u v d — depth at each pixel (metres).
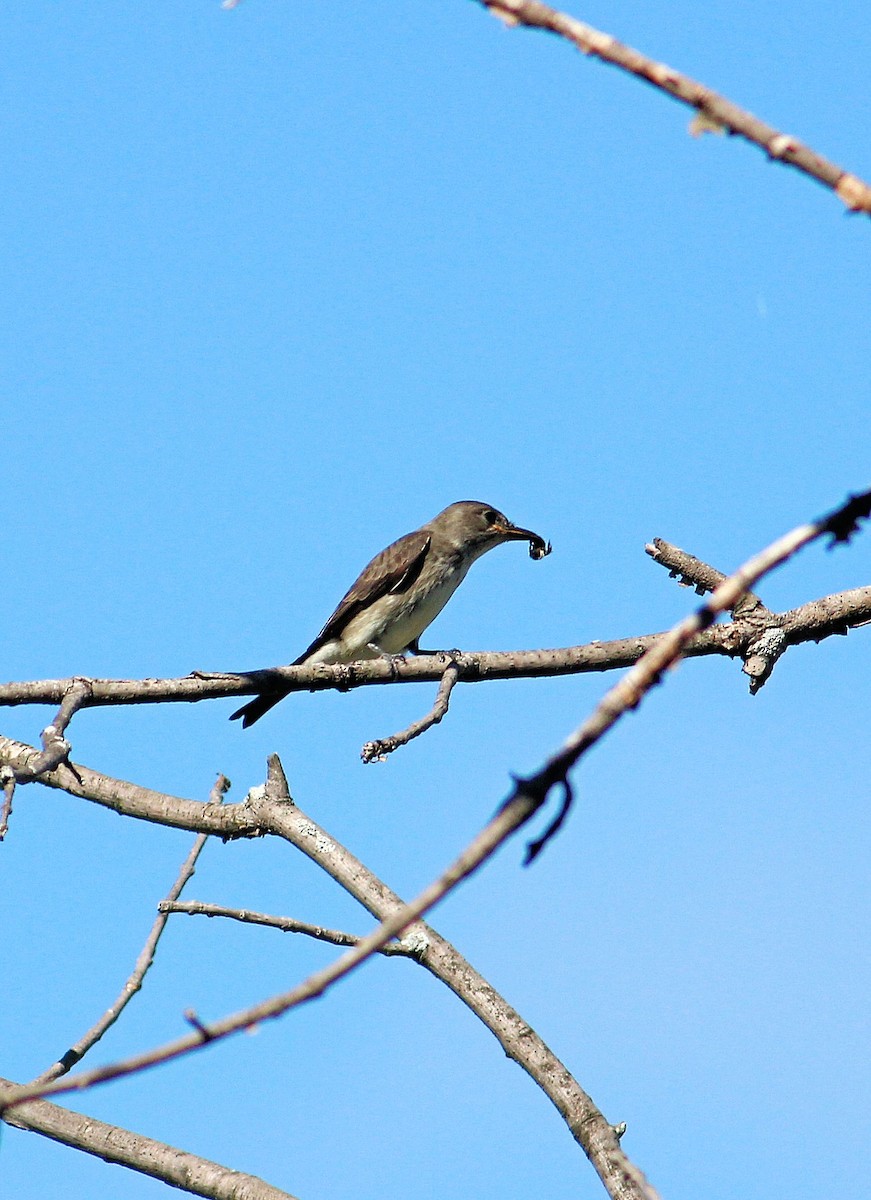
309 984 3.65
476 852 3.58
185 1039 3.67
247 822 11.52
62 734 8.73
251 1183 9.74
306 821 11.33
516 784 3.61
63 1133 10.33
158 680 11.67
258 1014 3.65
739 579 3.83
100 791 11.99
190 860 11.92
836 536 3.83
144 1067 3.67
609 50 3.53
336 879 10.93
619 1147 9.05
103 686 11.34
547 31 3.55
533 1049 9.71
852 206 3.48
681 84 3.53
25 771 8.16
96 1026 11.16
